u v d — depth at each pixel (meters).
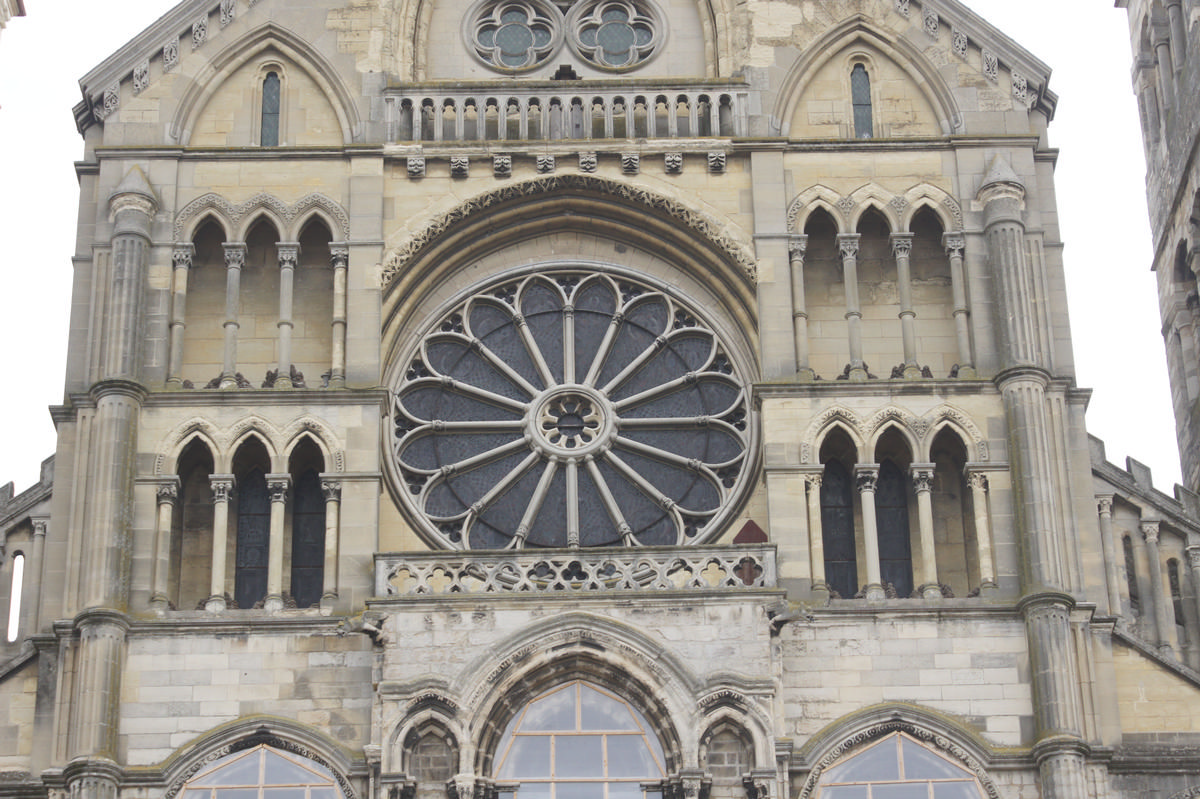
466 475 75.19
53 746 68.62
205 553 73.00
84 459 72.31
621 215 77.81
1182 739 69.88
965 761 68.56
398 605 68.38
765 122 78.19
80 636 69.44
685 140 77.56
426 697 67.12
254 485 74.06
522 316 77.25
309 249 76.81
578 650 68.00
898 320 76.12
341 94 78.31
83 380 74.12
